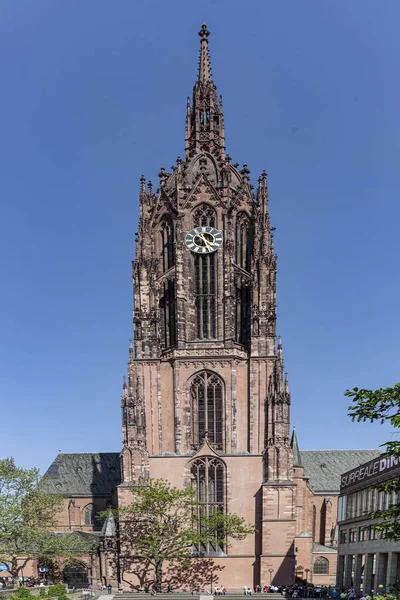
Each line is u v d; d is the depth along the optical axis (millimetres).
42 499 87625
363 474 80938
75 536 96625
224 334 93938
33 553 86250
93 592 82375
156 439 91375
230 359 92375
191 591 82062
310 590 78750
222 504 88750
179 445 90438
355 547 81375
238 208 100750
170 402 93000
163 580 84875
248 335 96188
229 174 100438
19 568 83438
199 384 92875
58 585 73062
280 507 85438
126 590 83812
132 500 87188
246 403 92125
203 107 106438
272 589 80562
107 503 118312
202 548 86625
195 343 93875
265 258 95750
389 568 64688
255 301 94188
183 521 83000
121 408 90938
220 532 86375
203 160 101750
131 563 84812
